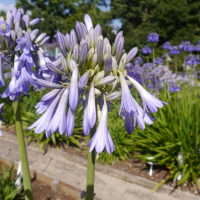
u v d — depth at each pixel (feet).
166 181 12.40
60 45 4.15
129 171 13.57
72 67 3.83
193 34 68.13
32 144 17.48
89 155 4.49
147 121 4.27
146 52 18.44
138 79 20.12
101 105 4.13
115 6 74.38
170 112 13.87
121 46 4.04
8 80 23.43
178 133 12.75
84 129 3.81
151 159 13.30
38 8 79.41
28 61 5.68
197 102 14.55
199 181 12.18
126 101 3.74
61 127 3.88
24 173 7.40
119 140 15.20
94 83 3.78
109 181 13.05
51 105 4.21
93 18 70.33
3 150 16.69
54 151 16.22
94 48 4.21
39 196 11.71
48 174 13.16
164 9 69.51
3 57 6.08
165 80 18.06
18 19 6.39
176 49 19.15
